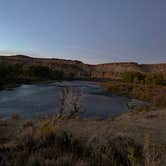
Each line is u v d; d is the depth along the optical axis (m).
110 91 61.59
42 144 6.83
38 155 5.75
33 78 100.25
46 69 119.44
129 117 18.75
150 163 4.65
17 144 6.88
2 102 35.16
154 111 22.23
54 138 7.23
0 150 6.35
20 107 30.48
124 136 8.16
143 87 69.25
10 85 67.19
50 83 91.88
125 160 5.48
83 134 10.02
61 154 5.95
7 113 25.62
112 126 13.66
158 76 95.25
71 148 6.61
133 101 41.56
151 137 10.53
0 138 9.23
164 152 6.44
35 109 29.03
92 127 13.10
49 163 5.20
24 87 67.31
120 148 6.13
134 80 102.06
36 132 7.68
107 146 6.32
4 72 85.25
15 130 11.52
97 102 37.38
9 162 5.34
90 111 27.12
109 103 37.44
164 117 17.70
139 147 6.37
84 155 6.12
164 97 35.91
